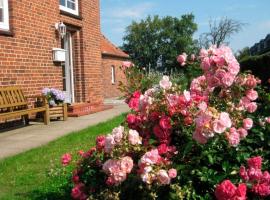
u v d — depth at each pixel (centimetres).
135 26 5175
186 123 254
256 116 289
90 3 1116
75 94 1071
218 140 238
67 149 531
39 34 849
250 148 259
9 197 345
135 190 244
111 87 2169
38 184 380
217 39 2619
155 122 266
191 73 335
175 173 228
